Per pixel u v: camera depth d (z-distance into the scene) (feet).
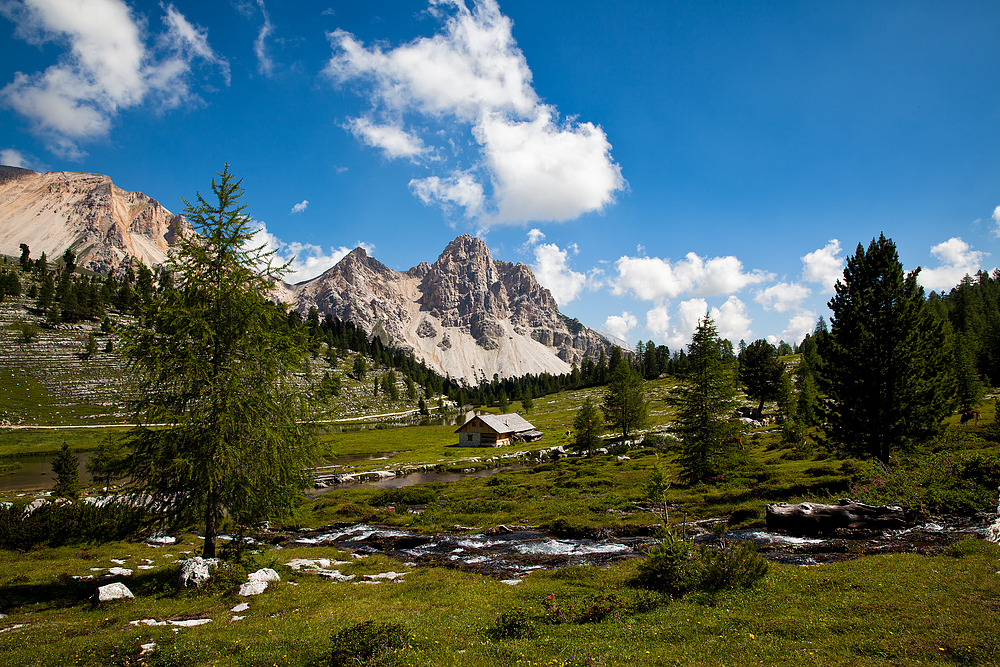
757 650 33.73
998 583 43.50
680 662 32.58
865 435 116.67
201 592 58.90
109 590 57.41
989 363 262.06
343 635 37.70
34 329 508.53
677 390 151.84
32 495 153.89
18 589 63.21
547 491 158.51
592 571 66.18
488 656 35.76
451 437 398.83
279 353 72.59
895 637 33.76
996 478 87.92
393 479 227.81
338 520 135.74
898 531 76.18
